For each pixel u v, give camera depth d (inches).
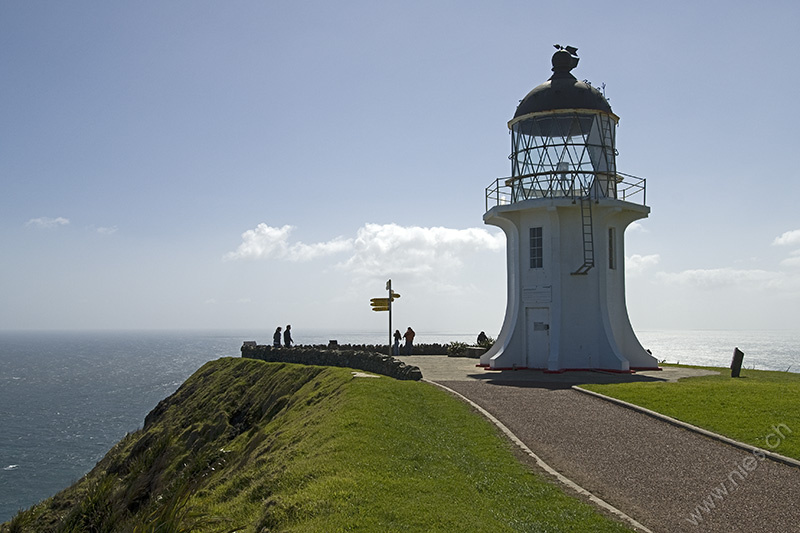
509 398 783.1
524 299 1224.8
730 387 804.0
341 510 388.2
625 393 786.8
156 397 4229.8
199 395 1549.0
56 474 2139.5
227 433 1205.7
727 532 374.6
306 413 844.0
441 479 454.6
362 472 457.4
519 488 442.9
